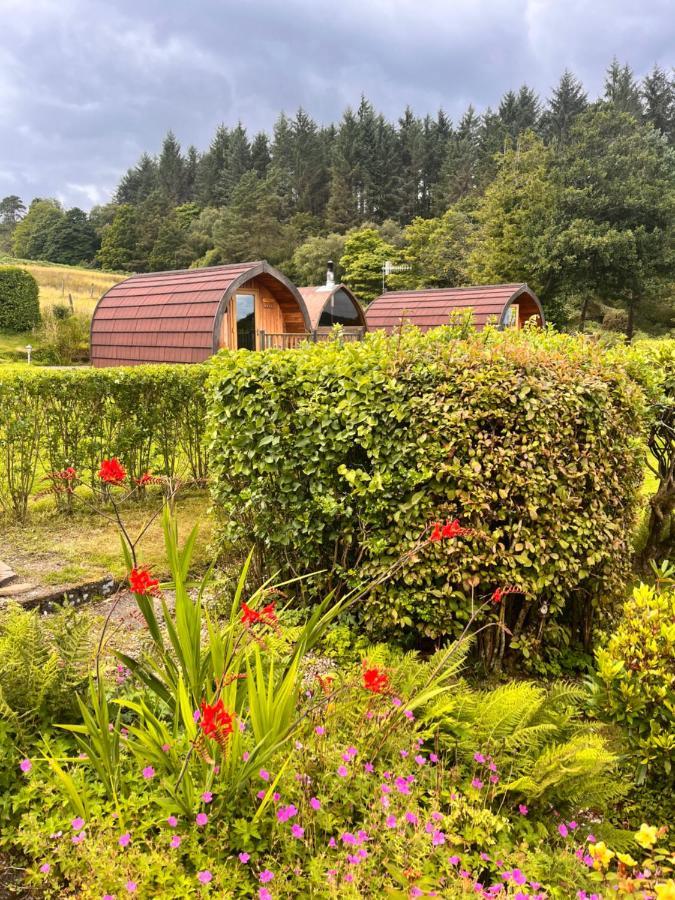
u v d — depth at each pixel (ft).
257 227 195.62
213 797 6.92
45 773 7.36
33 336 97.30
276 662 9.60
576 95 203.31
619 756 9.01
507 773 8.52
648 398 17.58
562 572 12.45
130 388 22.52
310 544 14.01
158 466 24.18
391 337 14.19
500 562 12.22
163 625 13.16
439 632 12.54
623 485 13.85
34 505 22.03
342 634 13.01
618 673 9.27
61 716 8.34
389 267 153.89
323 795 7.23
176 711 7.75
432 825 7.00
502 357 12.48
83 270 205.67
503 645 12.69
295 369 13.99
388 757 8.23
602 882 6.75
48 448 21.17
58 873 6.59
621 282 119.24
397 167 223.71
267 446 14.07
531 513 11.69
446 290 82.23
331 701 8.52
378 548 12.56
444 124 244.42
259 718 7.27
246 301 58.54
